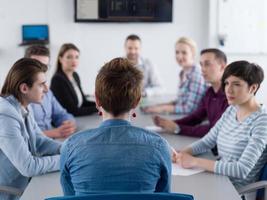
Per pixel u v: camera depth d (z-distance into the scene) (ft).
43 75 6.44
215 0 15.94
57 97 10.89
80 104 11.91
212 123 8.56
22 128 6.41
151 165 4.19
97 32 16.52
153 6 16.34
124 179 4.12
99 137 4.24
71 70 11.38
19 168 6.11
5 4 16.01
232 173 6.12
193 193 5.47
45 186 5.74
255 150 6.23
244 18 16.01
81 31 16.44
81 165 4.17
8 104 6.25
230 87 6.51
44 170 6.22
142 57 15.30
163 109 11.14
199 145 7.39
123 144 4.19
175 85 16.89
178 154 6.79
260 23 16.03
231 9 15.96
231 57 16.30
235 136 6.68
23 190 6.00
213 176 6.12
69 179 4.41
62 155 4.38
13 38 16.21
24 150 6.13
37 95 6.43
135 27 16.58
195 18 16.48
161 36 16.66
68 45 11.42
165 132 8.98
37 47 9.41
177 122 9.50
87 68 16.66
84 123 10.04
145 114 10.95
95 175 4.12
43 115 9.30
